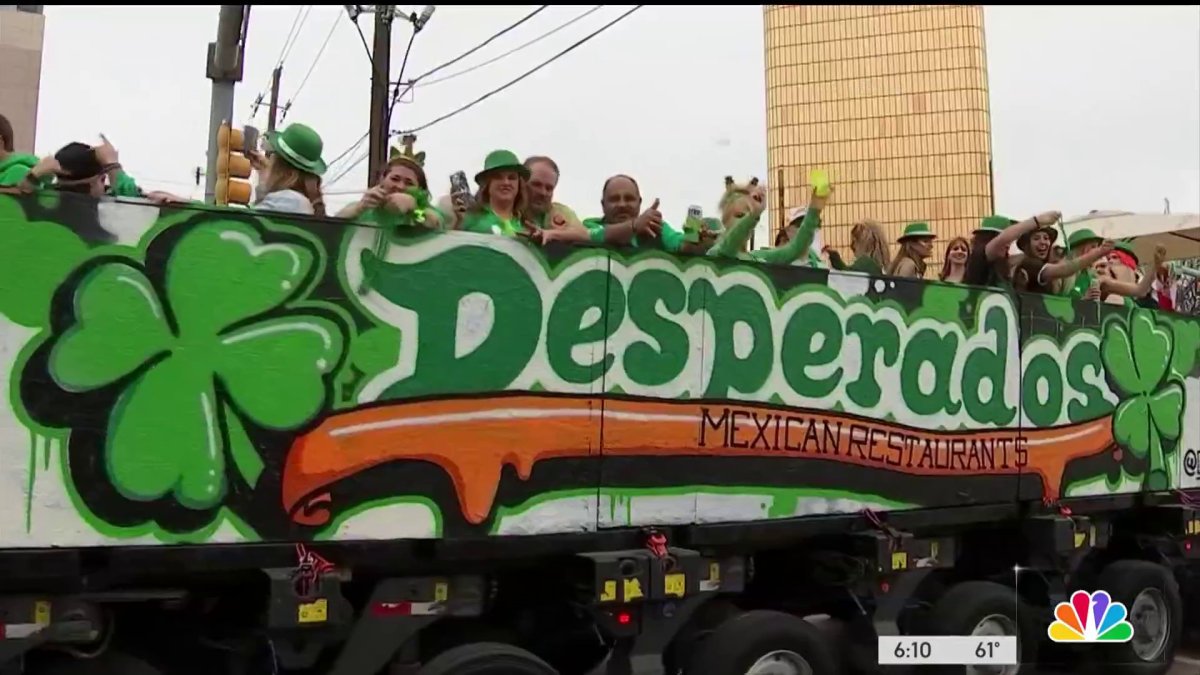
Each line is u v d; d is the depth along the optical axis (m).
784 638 4.86
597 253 4.42
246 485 3.63
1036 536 5.97
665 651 4.82
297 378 3.74
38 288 3.30
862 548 5.15
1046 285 6.57
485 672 4.11
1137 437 6.70
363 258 3.88
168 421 3.50
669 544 4.59
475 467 4.08
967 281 6.53
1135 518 7.27
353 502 3.83
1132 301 7.07
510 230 4.68
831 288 5.11
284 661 3.90
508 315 4.18
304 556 3.70
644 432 4.50
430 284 4.02
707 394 4.68
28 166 4.11
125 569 3.44
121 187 3.95
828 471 5.06
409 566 4.18
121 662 3.85
